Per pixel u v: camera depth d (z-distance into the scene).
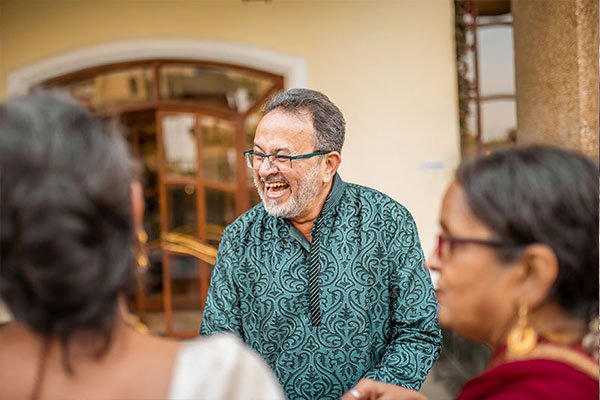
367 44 4.68
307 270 1.67
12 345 0.76
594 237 0.78
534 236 0.78
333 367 1.64
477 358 3.43
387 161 4.72
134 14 4.60
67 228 0.67
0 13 4.54
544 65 2.59
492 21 4.71
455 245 0.84
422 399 1.27
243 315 1.69
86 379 0.74
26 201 0.67
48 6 4.57
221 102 4.83
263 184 1.69
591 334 0.81
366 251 1.67
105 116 0.79
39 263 0.67
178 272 4.90
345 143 4.71
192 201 4.87
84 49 4.58
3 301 0.72
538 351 0.79
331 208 1.69
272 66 4.69
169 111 4.81
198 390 0.75
